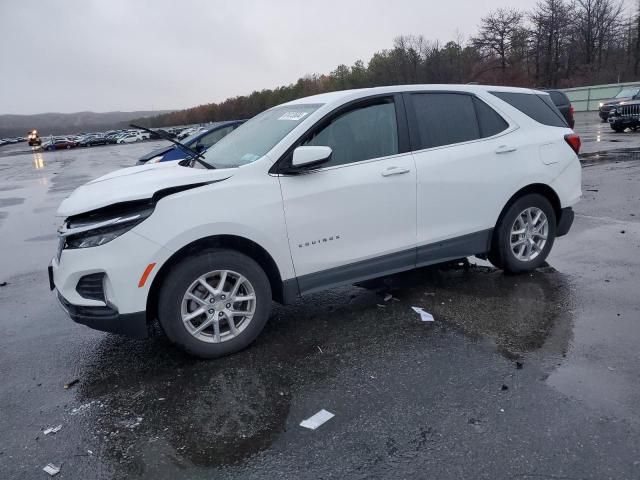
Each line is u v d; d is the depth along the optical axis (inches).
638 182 398.0
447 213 185.3
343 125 169.6
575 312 172.9
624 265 215.2
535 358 144.8
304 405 129.0
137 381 146.9
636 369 136.3
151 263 141.8
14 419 132.0
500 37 2620.6
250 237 152.4
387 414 122.9
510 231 201.9
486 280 208.4
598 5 2534.5
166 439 119.0
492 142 193.8
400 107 179.3
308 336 168.1
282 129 169.9
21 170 1184.8
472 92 196.2
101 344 174.4
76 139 3097.9
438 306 185.2
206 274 149.4
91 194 150.9
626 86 1632.6
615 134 818.2
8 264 293.6
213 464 109.5
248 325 157.8
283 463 108.3
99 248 140.9
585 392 126.9
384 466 105.5
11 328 195.2
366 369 144.7
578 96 1749.5
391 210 173.6
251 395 135.1
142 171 174.4
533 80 2608.3
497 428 115.2
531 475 100.7
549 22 2544.3
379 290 204.8
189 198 145.8
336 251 167.0
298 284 163.9
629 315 168.2
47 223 416.5
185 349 150.9
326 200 162.6
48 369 158.9
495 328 164.9
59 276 148.4
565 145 210.1
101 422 128.0
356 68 3494.1
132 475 107.8
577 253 235.8
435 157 181.5
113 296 142.4
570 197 212.5
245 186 152.2
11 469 112.2
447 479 100.9
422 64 2891.2
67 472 110.3
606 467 101.7
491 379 135.3
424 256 184.2
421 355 150.6
